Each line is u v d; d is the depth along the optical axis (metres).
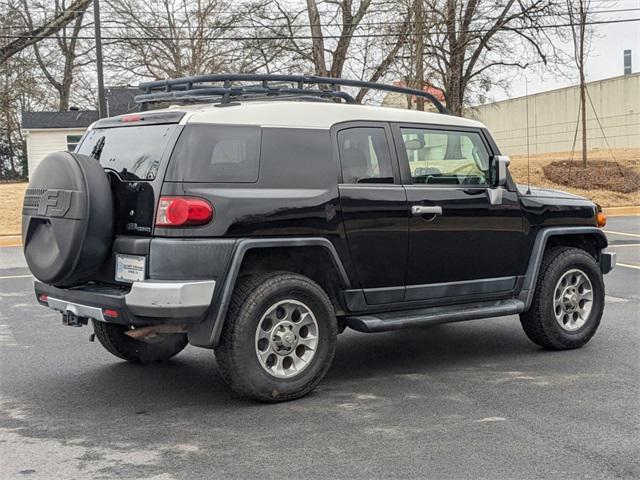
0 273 12.52
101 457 4.41
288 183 5.50
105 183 5.29
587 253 7.15
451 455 4.40
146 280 5.02
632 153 32.19
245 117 5.43
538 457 4.36
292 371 5.47
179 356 6.98
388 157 6.07
